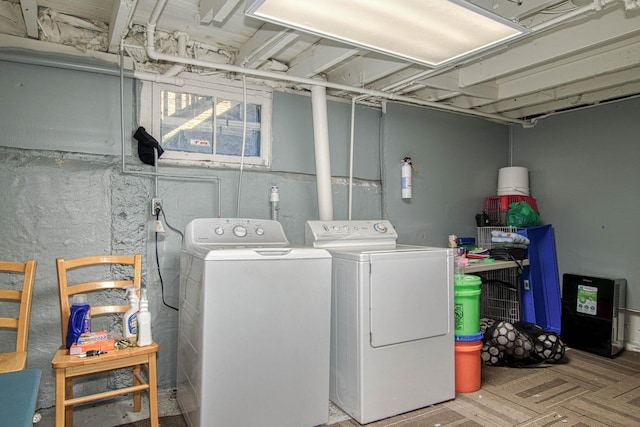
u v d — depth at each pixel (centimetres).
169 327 262
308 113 317
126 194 250
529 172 418
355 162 341
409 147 365
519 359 302
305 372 208
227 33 265
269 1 166
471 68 299
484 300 387
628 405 239
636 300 340
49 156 233
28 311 180
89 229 241
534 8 197
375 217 350
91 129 243
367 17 180
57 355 176
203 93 277
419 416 226
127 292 211
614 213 355
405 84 297
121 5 196
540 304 376
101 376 244
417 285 232
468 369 256
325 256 214
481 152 413
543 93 343
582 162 376
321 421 213
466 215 401
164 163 264
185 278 228
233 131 288
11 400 106
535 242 383
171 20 249
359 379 215
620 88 333
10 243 223
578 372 291
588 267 371
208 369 184
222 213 282
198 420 187
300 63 293
